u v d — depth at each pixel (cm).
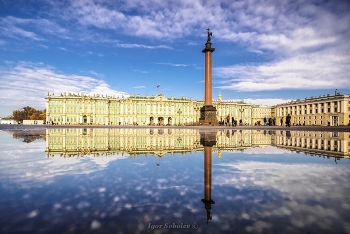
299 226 231
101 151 832
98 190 350
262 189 357
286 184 386
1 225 230
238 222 240
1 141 1227
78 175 446
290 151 842
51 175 445
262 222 241
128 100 10612
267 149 912
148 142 1209
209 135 1839
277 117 12175
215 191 347
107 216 255
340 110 8569
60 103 9950
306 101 10194
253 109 13625
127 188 361
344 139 1432
